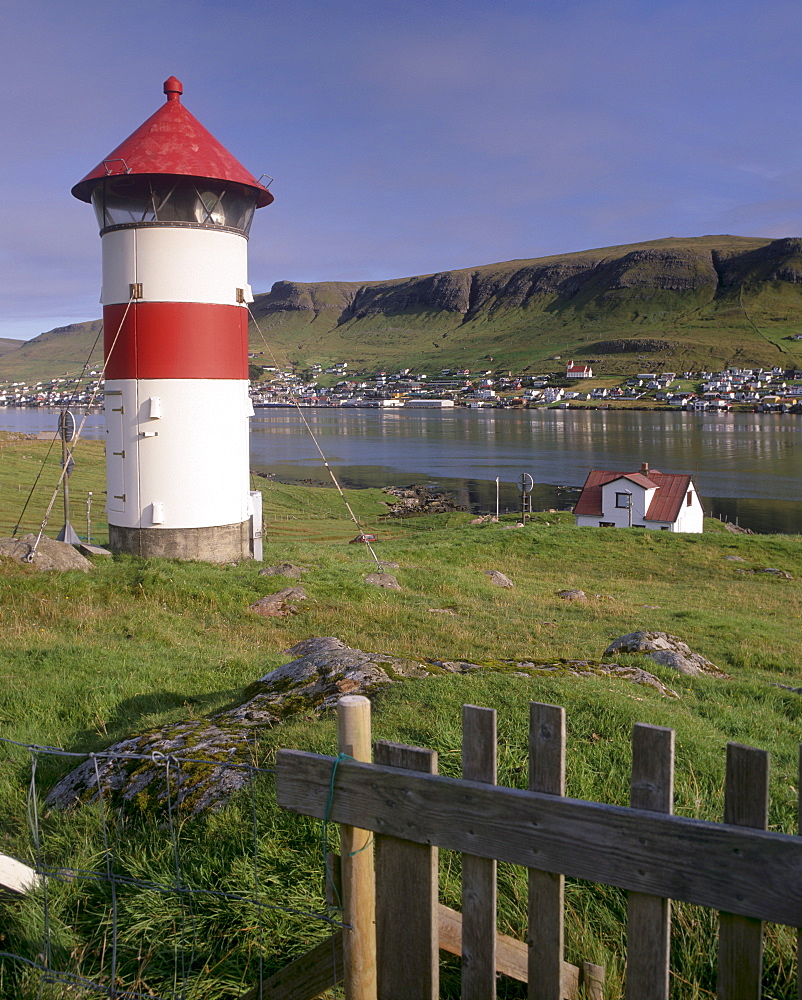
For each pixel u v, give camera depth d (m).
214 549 25.53
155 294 24.14
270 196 26.06
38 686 10.97
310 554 32.38
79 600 18.02
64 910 5.15
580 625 21.48
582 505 60.62
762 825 2.82
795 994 4.11
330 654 9.94
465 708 3.30
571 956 4.34
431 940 3.40
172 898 4.98
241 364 25.84
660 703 9.86
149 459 24.73
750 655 18.73
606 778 6.35
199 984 4.36
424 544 40.69
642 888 2.96
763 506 87.69
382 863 3.50
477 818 3.23
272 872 5.09
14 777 7.62
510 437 179.25
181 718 9.16
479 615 21.69
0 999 4.40
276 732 7.36
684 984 4.25
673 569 35.78
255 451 151.00
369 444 165.00
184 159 23.64
